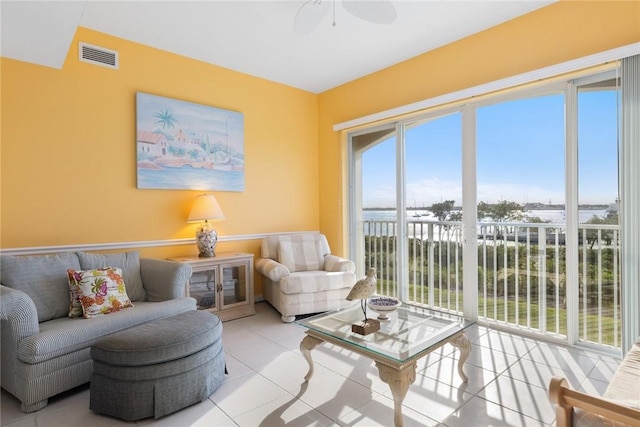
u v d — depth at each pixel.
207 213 3.43
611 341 2.65
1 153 2.66
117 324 2.25
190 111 3.60
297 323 2.21
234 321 3.49
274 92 4.34
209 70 3.79
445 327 2.10
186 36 3.20
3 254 2.64
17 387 1.95
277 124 4.38
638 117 2.34
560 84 2.81
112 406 1.84
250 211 4.12
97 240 3.08
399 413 1.68
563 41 2.68
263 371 2.38
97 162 3.08
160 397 1.85
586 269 2.74
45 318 2.31
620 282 2.42
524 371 2.35
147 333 1.95
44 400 1.96
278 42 3.33
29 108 2.77
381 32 3.16
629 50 2.33
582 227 2.74
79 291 2.39
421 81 3.60
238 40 3.29
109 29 3.06
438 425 1.76
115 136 3.18
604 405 0.99
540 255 3.04
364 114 4.18
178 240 3.54
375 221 4.29
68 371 2.04
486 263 3.39
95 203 3.07
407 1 2.69
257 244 4.19
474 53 3.19
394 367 1.69
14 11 2.07
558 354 2.61
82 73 3.01
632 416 0.95
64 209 2.92
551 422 1.78
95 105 3.07
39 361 1.92
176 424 1.80
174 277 2.74
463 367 2.40
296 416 1.86
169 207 3.49
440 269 3.68
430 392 2.09
